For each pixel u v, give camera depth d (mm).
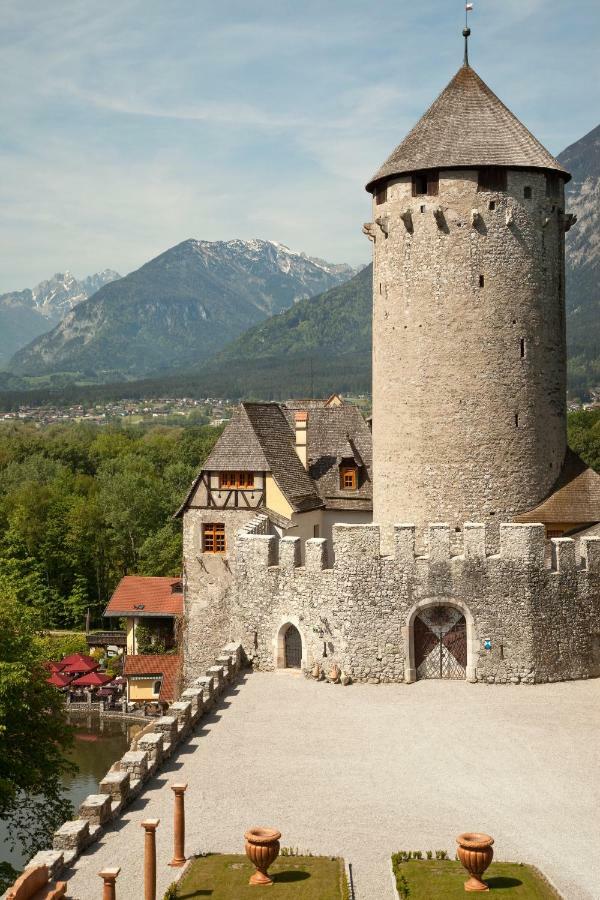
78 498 131375
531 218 51969
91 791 66000
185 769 34469
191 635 65188
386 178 53094
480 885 25094
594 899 25406
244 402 66125
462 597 44375
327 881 25625
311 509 64562
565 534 51156
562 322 54031
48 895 24031
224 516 64000
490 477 51656
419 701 42000
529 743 36875
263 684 45000
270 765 34812
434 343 51938
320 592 45625
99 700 91375
